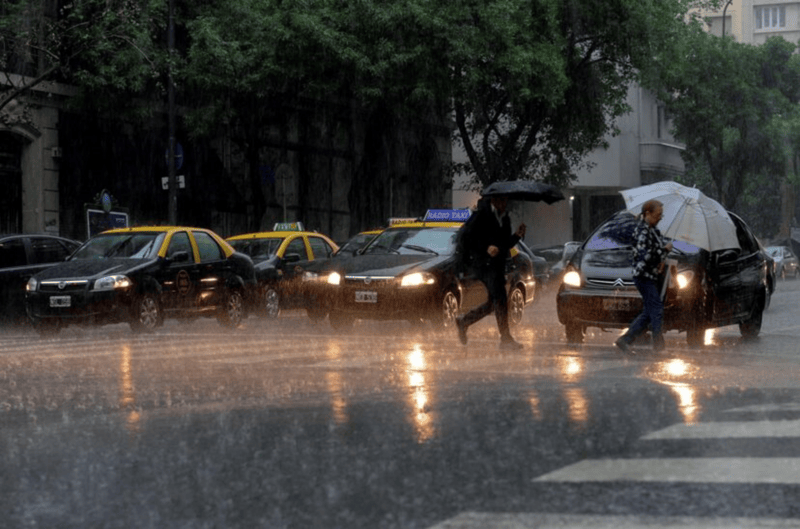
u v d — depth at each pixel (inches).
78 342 665.6
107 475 254.4
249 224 1695.4
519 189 575.5
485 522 201.5
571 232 2551.7
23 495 235.9
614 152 2496.3
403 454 268.7
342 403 359.9
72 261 784.3
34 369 495.8
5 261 834.2
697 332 613.6
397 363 493.0
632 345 611.5
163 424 326.0
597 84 1686.8
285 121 1745.8
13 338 741.3
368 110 1831.9
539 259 1365.7
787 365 490.3
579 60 1686.8
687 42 2298.2
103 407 367.9
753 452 263.9
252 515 212.1
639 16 1622.8
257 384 420.2
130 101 1440.7
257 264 980.6
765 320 883.4
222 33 1451.8
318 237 1058.1
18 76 1336.1
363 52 1467.8
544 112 1642.5
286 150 1760.6
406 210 1950.1
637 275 549.6
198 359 529.7
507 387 396.5
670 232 609.3
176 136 1544.0
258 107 1523.1
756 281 678.5
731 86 2378.2
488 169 1702.8
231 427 316.2
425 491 228.2
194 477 248.5
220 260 842.8
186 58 1499.8
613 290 609.9
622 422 311.9
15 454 284.8
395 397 372.5
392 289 715.4
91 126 1437.0
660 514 204.7
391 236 791.7
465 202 2367.1
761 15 4648.1
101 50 1291.8
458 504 216.1
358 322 854.5
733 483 229.9
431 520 204.1
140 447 289.0
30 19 1187.9
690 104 2367.1
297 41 1430.9
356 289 725.3
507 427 305.1
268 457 269.3
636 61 1668.3
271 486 237.0
